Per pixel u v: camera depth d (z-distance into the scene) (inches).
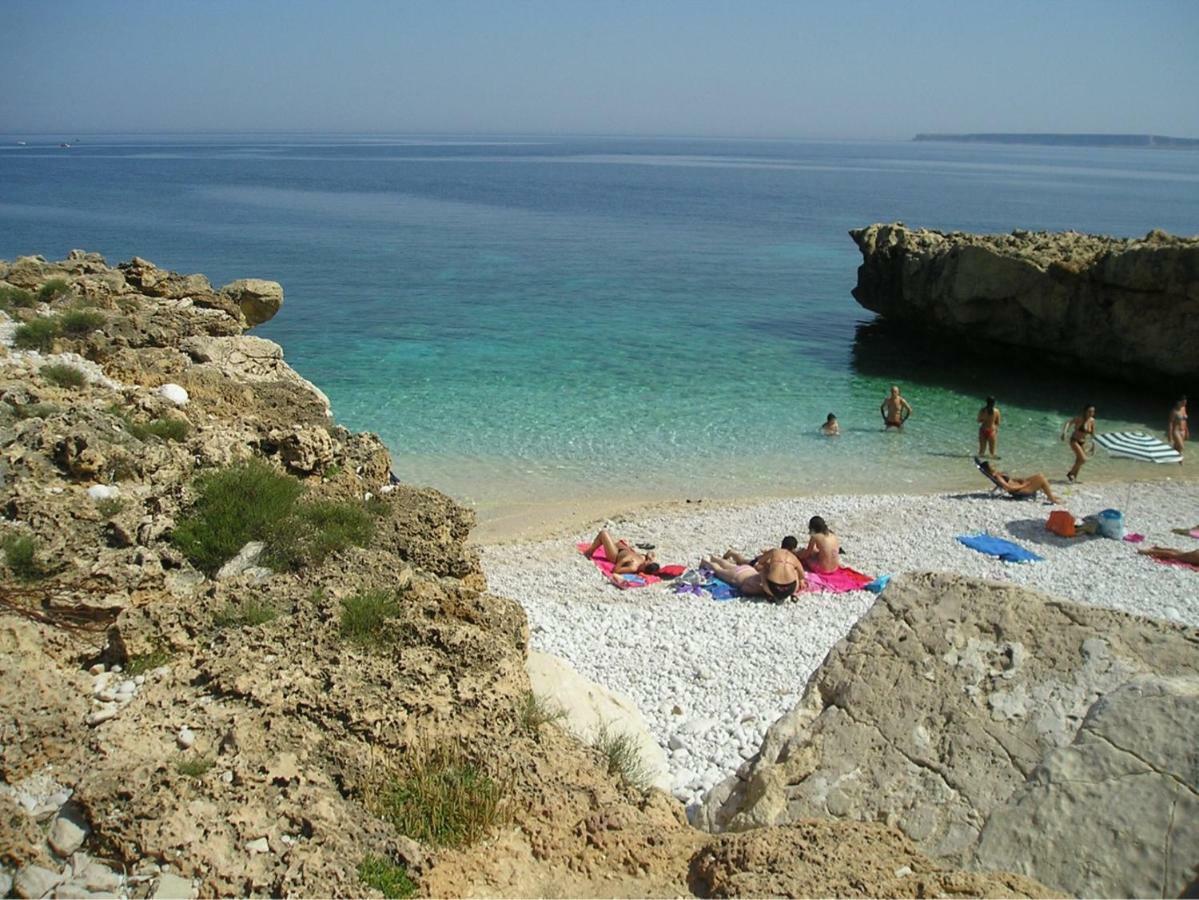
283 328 1689.2
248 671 295.6
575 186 6387.8
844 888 228.7
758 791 282.7
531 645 579.2
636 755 351.3
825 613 657.6
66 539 353.7
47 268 865.5
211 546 375.6
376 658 309.0
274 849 236.4
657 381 1385.3
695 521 866.8
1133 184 7322.8
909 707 286.0
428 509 442.3
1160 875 226.4
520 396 1280.8
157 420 506.3
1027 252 1501.0
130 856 229.9
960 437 1169.4
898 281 1729.8
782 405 1284.4
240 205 4350.4
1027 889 225.8
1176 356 1347.2
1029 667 281.4
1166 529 843.4
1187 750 240.1
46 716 269.3
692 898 244.2
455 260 2657.5
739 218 4116.6
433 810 259.6
